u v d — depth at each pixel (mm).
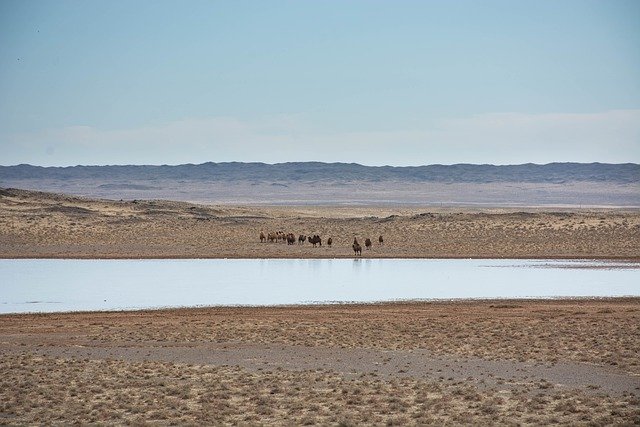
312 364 42688
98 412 32062
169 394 35594
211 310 62969
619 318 58875
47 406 33156
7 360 43406
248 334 51812
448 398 34344
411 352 45812
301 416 31438
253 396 34469
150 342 49375
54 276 84562
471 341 49281
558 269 94375
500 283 80188
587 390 36375
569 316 60094
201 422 30391
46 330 53781
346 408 32812
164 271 90062
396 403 33156
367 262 102000
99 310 62969
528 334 51875
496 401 33844
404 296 70688
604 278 85312
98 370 40781
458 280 82562
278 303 66625
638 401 33625
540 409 32531
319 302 67250
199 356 45031
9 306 64625
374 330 53594
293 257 107188
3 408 32438
